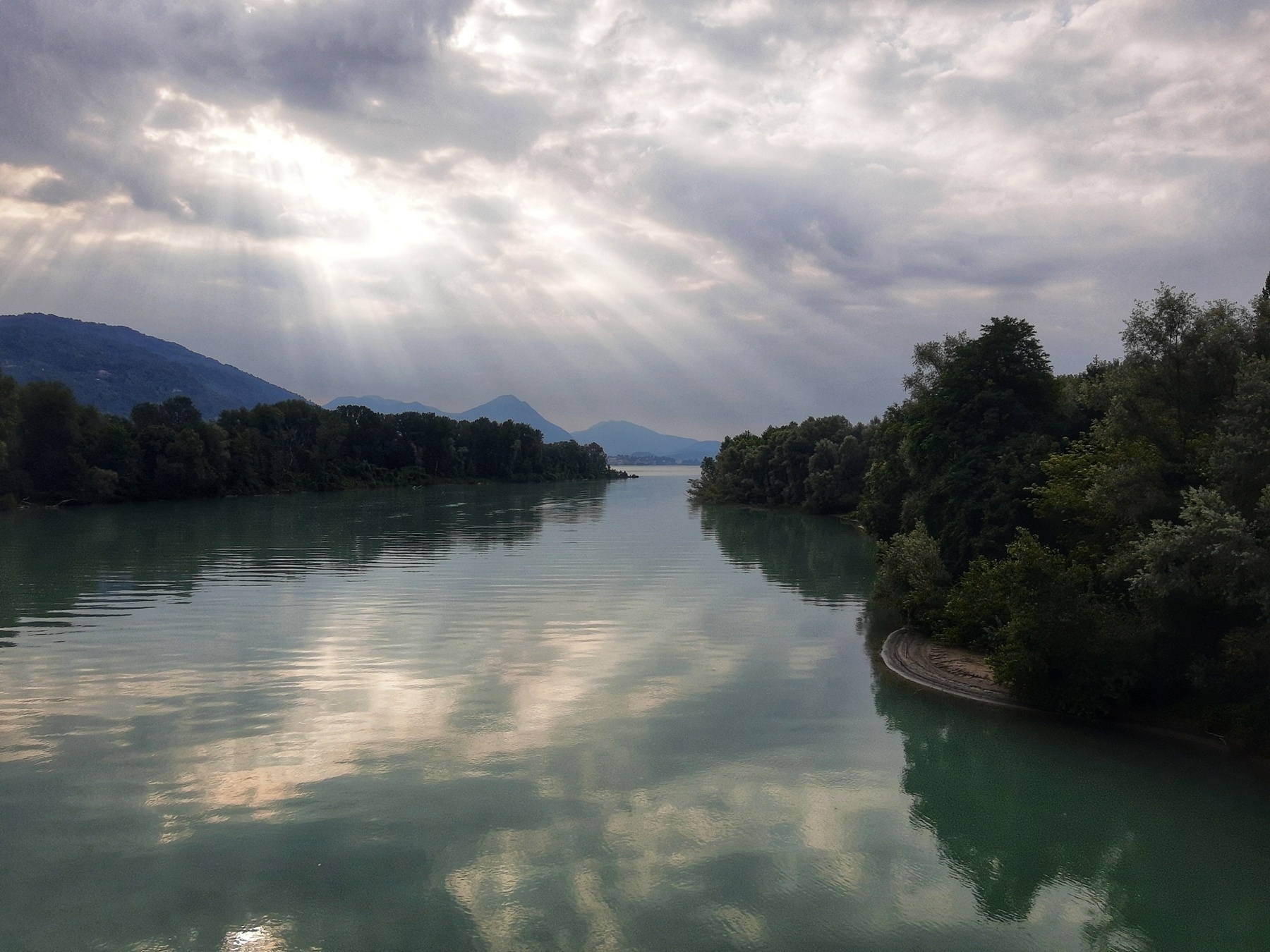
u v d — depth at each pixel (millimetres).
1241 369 22859
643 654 30375
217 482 132125
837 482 111750
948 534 37219
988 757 20547
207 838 15672
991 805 17844
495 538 73938
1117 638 23516
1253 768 20109
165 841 15531
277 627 34250
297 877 14242
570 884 14125
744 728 22328
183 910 13227
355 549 63062
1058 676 24062
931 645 31906
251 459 142375
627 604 40594
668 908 13430
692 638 33125
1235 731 21172
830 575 52156
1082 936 13078
